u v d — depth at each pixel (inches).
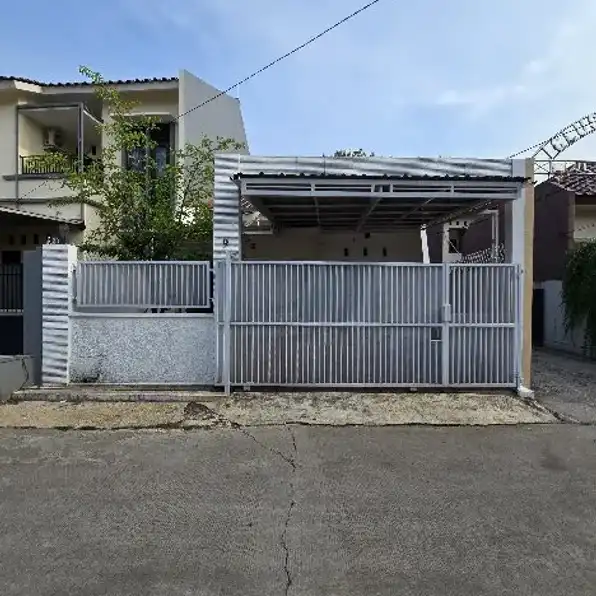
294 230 549.0
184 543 140.3
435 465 201.9
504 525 151.3
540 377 387.5
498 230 432.1
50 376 315.6
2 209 431.8
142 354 318.3
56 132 608.4
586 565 130.2
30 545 138.5
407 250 552.1
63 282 314.3
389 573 126.4
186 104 568.1
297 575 125.4
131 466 199.0
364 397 300.0
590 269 502.0
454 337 310.8
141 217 429.4
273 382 311.3
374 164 331.3
